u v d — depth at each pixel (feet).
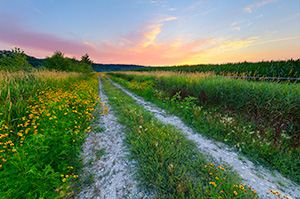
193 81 25.55
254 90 14.60
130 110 17.87
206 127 13.10
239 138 10.88
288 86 14.23
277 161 8.29
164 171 7.37
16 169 5.26
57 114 10.50
